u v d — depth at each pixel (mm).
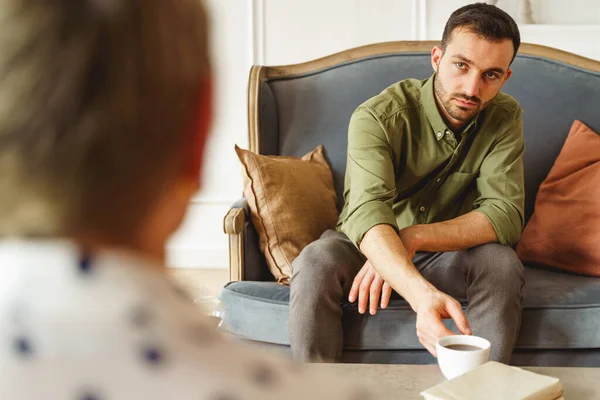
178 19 305
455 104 1908
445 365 1297
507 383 1171
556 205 2227
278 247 2145
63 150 283
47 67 280
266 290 1958
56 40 281
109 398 280
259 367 297
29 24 280
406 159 2043
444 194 2082
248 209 2217
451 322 1854
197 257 3838
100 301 290
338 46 3678
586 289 1902
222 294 1998
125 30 289
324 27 3672
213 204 3809
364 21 3654
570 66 2441
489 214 1931
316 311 1809
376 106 2012
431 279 1953
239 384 289
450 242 1876
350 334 1874
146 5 295
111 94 287
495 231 1916
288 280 2059
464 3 3594
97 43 284
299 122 2465
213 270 3803
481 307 1790
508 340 1760
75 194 291
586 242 2115
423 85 2062
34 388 280
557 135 2379
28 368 281
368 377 1336
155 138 303
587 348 1868
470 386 1161
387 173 1924
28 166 283
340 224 2156
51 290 291
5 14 281
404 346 1861
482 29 1839
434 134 2016
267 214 2170
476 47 1847
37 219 292
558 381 1181
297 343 1819
